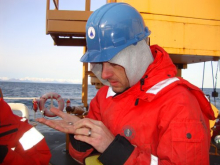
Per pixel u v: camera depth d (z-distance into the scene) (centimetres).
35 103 570
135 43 122
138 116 122
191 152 100
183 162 99
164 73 126
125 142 106
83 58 132
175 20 348
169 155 102
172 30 347
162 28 344
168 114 112
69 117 138
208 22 356
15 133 201
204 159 101
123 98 133
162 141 107
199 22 354
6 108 201
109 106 143
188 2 350
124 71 124
